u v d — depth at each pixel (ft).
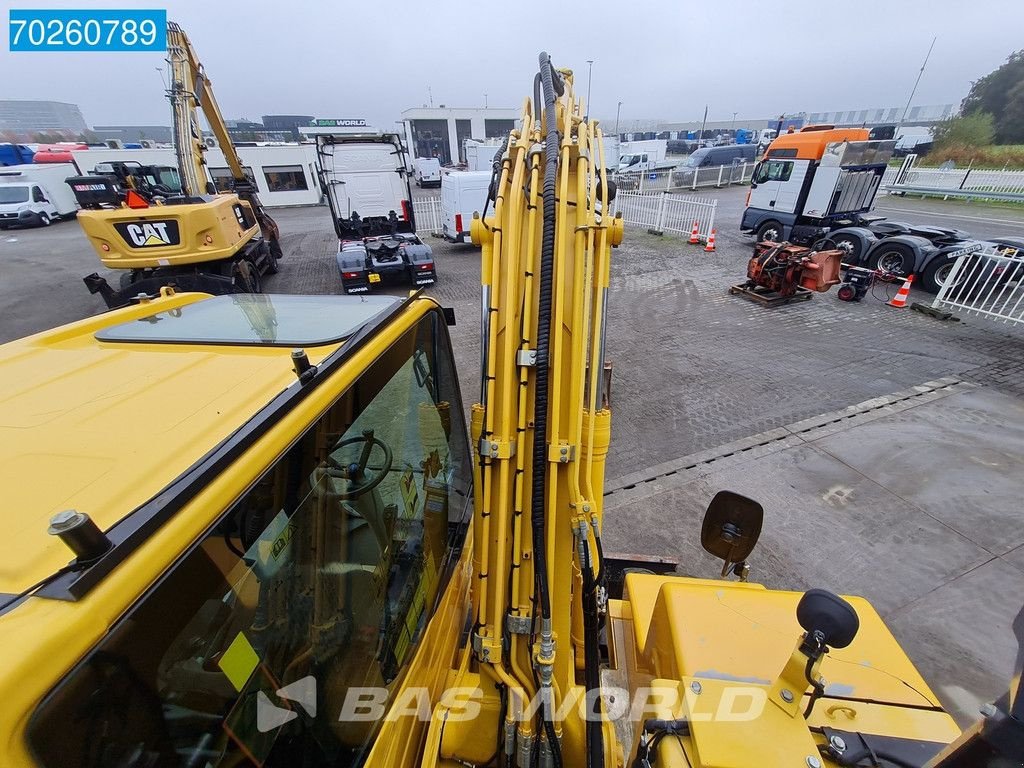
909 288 26.68
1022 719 2.19
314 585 3.87
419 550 5.78
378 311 5.45
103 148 76.69
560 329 4.24
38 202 62.34
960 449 14.85
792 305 27.66
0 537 2.31
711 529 6.46
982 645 9.23
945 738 4.15
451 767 5.39
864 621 5.53
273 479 3.20
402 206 37.40
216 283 25.04
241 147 74.74
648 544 11.73
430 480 6.30
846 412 17.07
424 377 6.15
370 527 4.77
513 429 4.65
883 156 35.24
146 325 5.06
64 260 43.75
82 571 2.10
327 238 51.83
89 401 3.40
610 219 4.24
